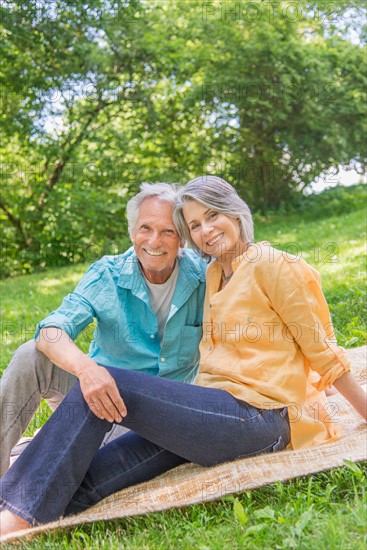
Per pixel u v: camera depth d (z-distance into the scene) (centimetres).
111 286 266
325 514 209
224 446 237
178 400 233
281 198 1397
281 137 1334
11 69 1147
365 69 1334
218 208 250
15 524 220
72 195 1259
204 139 1334
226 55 1276
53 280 1008
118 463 239
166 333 267
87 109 1260
